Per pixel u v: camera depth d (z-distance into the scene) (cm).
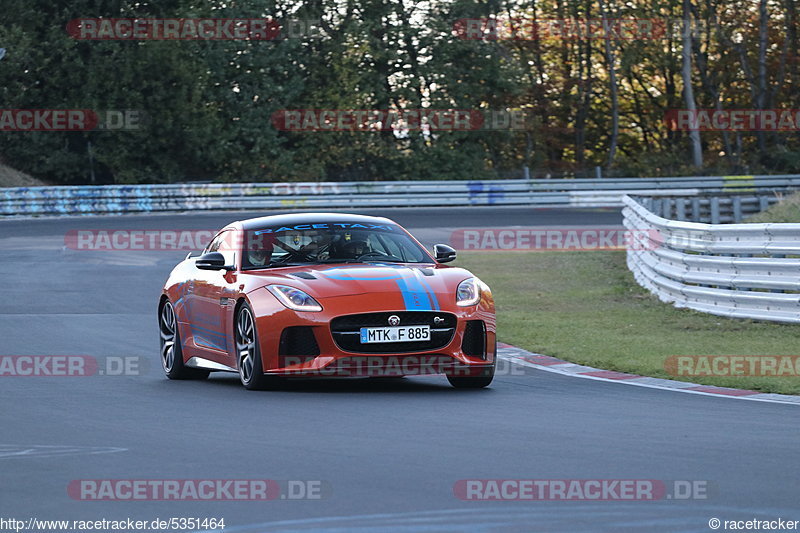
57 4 12344
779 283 3841
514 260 6775
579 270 6209
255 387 2614
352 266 2712
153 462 1727
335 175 13950
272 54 13300
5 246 7381
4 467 1697
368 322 2500
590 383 2744
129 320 4331
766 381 2694
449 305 2562
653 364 3017
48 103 12225
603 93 17250
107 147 12406
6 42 11756
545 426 2052
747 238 4078
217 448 1841
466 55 14712
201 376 3045
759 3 16488
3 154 12150
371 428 2031
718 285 4175
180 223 8969
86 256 6838
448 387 2686
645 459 1723
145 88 12431
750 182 12512
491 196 11544
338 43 13938
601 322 4078
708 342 3456
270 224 2916
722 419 2148
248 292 2634
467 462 1703
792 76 16438
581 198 11650
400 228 2972
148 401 2452
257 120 13225
